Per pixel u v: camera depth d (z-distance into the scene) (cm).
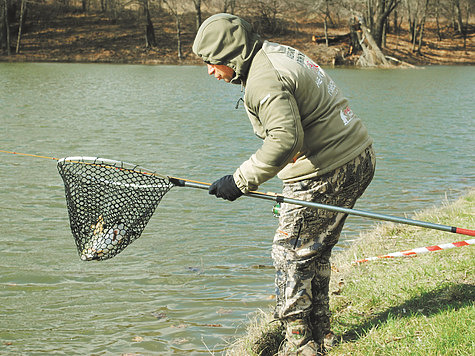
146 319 494
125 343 454
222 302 523
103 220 357
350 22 5384
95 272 596
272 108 318
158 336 465
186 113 1895
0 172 1001
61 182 945
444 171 1094
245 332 464
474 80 3716
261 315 475
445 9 6588
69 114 1817
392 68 5075
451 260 507
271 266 612
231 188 337
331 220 350
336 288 495
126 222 358
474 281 449
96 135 1420
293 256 353
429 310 407
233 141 1364
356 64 5238
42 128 1520
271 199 339
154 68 4441
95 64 4794
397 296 446
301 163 343
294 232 349
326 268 374
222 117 1802
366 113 2017
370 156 352
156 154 1201
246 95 329
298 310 357
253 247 671
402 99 2531
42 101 2180
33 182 940
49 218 767
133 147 1274
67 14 5834
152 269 605
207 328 475
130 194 356
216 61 333
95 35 5503
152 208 359
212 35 330
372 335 378
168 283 569
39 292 548
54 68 4175
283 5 6272
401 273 496
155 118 1758
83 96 2394
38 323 489
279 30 5856
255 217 784
